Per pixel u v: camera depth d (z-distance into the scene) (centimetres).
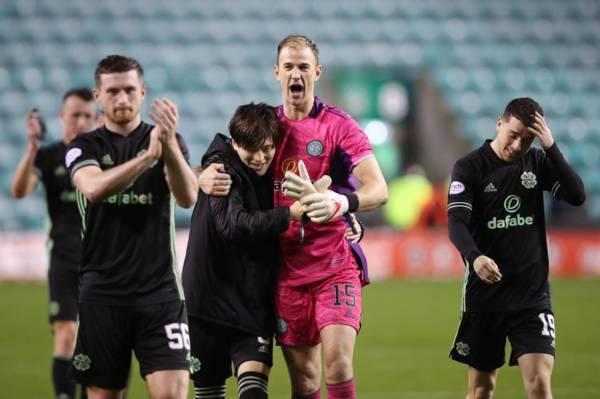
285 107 2033
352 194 1930
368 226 7669
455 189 2120
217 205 1947
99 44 8950
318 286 2003
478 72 9388
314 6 9675
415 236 6856
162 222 1869
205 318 2000
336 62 9144
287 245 2012
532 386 2030
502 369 3406
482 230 2142
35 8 9094
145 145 1878
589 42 9888
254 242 1998
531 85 9394
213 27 9300
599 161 8744
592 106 9256
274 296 2034
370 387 3064
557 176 2080
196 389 2078
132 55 8919
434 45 9581
